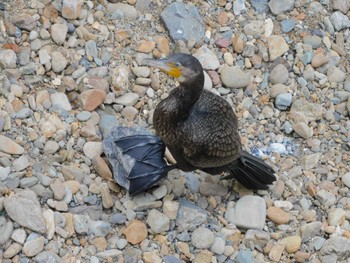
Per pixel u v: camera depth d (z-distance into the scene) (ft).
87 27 22.25
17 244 17.39
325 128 21.71
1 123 19.43
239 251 18.54
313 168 20.71
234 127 18.26
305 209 19.72
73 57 21.40
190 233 18.62
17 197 17.80
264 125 21.61
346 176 20.38
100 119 20.49
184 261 18.30
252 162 19.34
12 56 20.67
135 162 18.98
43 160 19.17
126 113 20.84
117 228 18.54
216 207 19.43
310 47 23.31
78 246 17.94
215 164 18.17
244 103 21.88
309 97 22.33
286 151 21.13
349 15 24.30
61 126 19.83
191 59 17.04
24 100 20.21
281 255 18.74
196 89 17.21
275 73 22.40
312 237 19.16
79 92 20.88
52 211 18.06
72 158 19.49
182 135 17.62
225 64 22.53
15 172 18.65
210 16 23.49
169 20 22.82
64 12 21.89
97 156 19.47
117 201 18.92
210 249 18.47
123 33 22.29
